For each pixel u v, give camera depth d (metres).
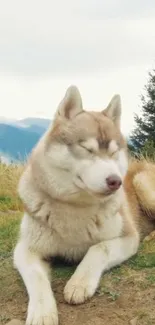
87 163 2.08
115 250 2.18
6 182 3.87
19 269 2.15
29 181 2.20
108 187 2.02
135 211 2.57
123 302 2.01
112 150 2.12
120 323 1.94
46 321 1.90
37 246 2.20
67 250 2.21
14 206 3.29
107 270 2.17
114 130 2.19
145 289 2.07
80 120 2.15
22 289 2.14
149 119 10.19
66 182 2.11
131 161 2.96
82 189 2.11
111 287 2.08
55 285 2.13
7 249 2.48
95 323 1.94
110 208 2.19
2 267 2.30
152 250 2.36
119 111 2.28
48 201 2.15
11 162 4.45
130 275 2.14
